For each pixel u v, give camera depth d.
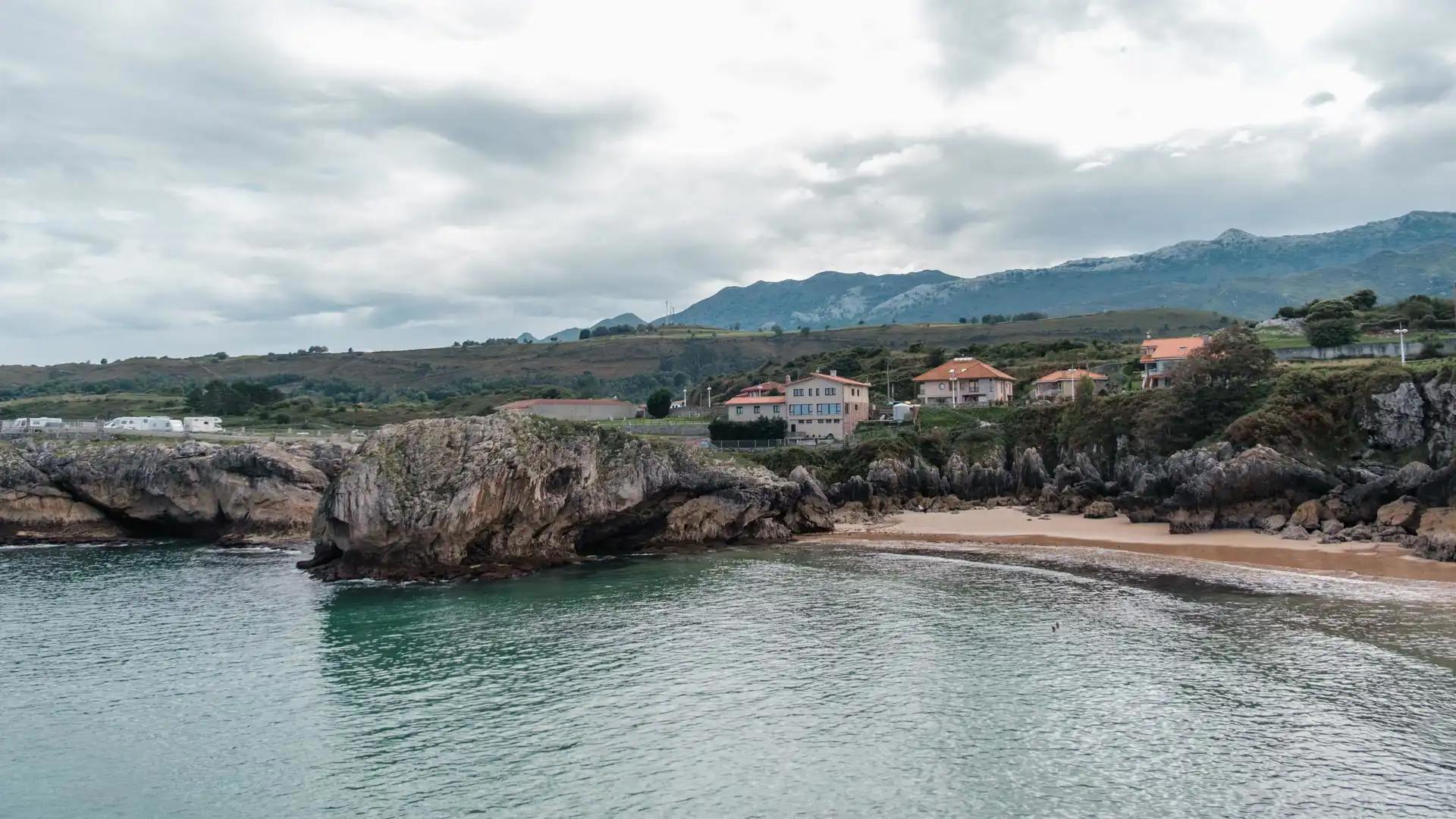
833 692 41.00
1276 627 47.81
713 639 50.31
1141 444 94.94
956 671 43.06
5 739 37.81
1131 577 62.25
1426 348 111.12
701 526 86.56
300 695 42.34
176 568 76.75
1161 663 43.03
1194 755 33.09
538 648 49.25
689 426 128.75
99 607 61.28
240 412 174.75
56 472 97.69
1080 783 31.27
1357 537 70.12
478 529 72.88
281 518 93.56
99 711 40.81
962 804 30.09
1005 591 59.56
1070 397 125.75
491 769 33.72
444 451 73.81
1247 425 84.38
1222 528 78.50
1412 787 30.19
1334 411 84.81
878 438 111.88
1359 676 40.06
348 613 58.22
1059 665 43.34
